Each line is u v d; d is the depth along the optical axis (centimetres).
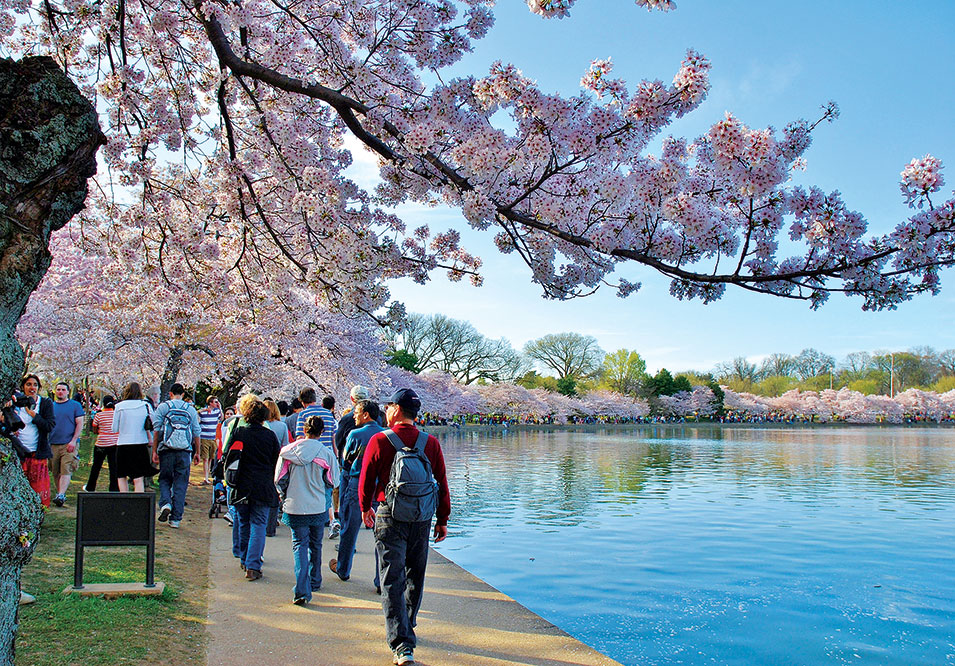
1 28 651
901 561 950
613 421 8719
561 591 784
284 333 1853
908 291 387
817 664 572
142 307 1319
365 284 529
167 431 928
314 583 646
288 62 633
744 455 3297
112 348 1570
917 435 6219
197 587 631
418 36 532
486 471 2369
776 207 408
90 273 1559
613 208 427
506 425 7088
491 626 555
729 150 387
